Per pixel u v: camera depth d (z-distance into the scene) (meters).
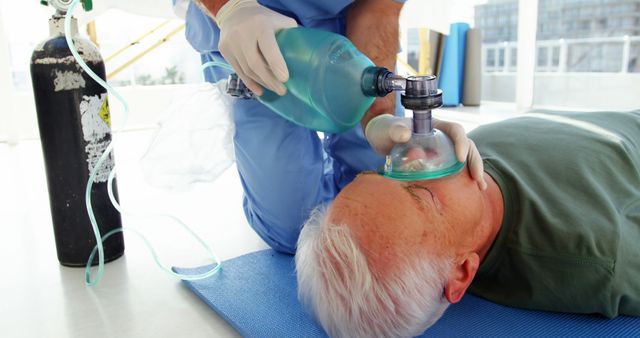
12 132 3.01
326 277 0.68
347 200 0.73
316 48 0.84
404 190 0.74
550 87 3.66
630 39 3.44
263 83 0.92
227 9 0.95
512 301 0.94
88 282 1.13
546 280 0.88
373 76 0.82
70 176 1.15
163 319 0.97
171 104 1.26
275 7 1.16
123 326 0.95
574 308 0.89
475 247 0.83
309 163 1.20
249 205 1.32
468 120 3.26
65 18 1.04
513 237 0.91
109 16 3.19
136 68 3.57
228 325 0.94
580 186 0.94
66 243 1.20
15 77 3.15
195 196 1.86
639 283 0.86
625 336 0.84
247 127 1.20
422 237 0.70
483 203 0.84
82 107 1.10
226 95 1.20
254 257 1.23
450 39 3.70
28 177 2.22
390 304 0.66
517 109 3.55
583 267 0.84
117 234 1.25
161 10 1.92
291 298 1.00
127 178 2.14
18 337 0.92
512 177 0.94
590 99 3.52
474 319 0.91
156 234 1.45
